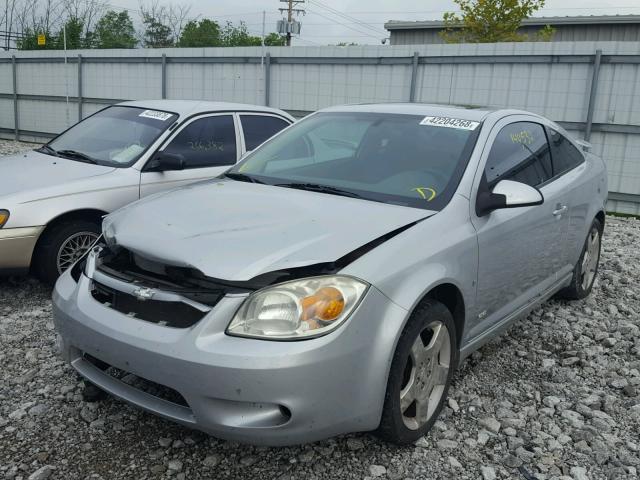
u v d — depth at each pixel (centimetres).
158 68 1709
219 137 609
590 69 1134
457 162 349
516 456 303
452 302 323
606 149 1148
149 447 295
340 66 1425
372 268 267
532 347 436
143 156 548
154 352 253
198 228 289
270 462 287
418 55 1311
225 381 241
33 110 2034
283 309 248
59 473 274
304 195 335
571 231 458
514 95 1218
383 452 298
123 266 290
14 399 335
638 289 586
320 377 245
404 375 292
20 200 475
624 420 345
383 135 386
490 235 336
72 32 3188
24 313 459
